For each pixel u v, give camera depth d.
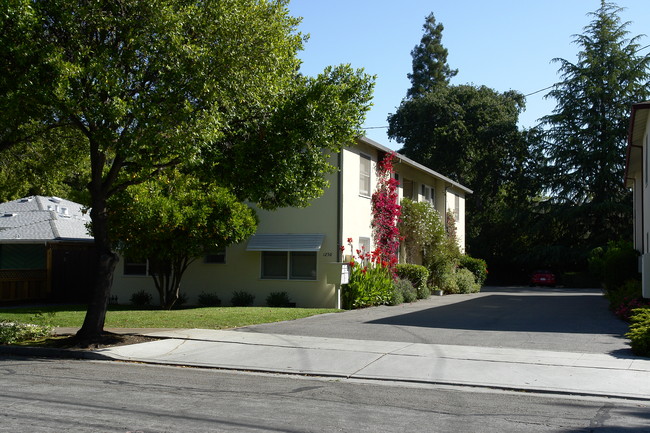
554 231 48.16
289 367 10.31
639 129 21.08
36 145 16.30
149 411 7.05
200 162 11.92
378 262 22.33
